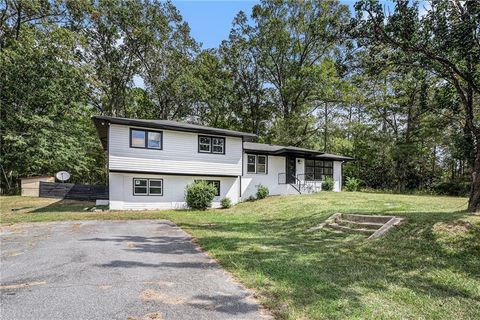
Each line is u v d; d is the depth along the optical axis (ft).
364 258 19.92
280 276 15.85
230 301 12.89
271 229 32.60
